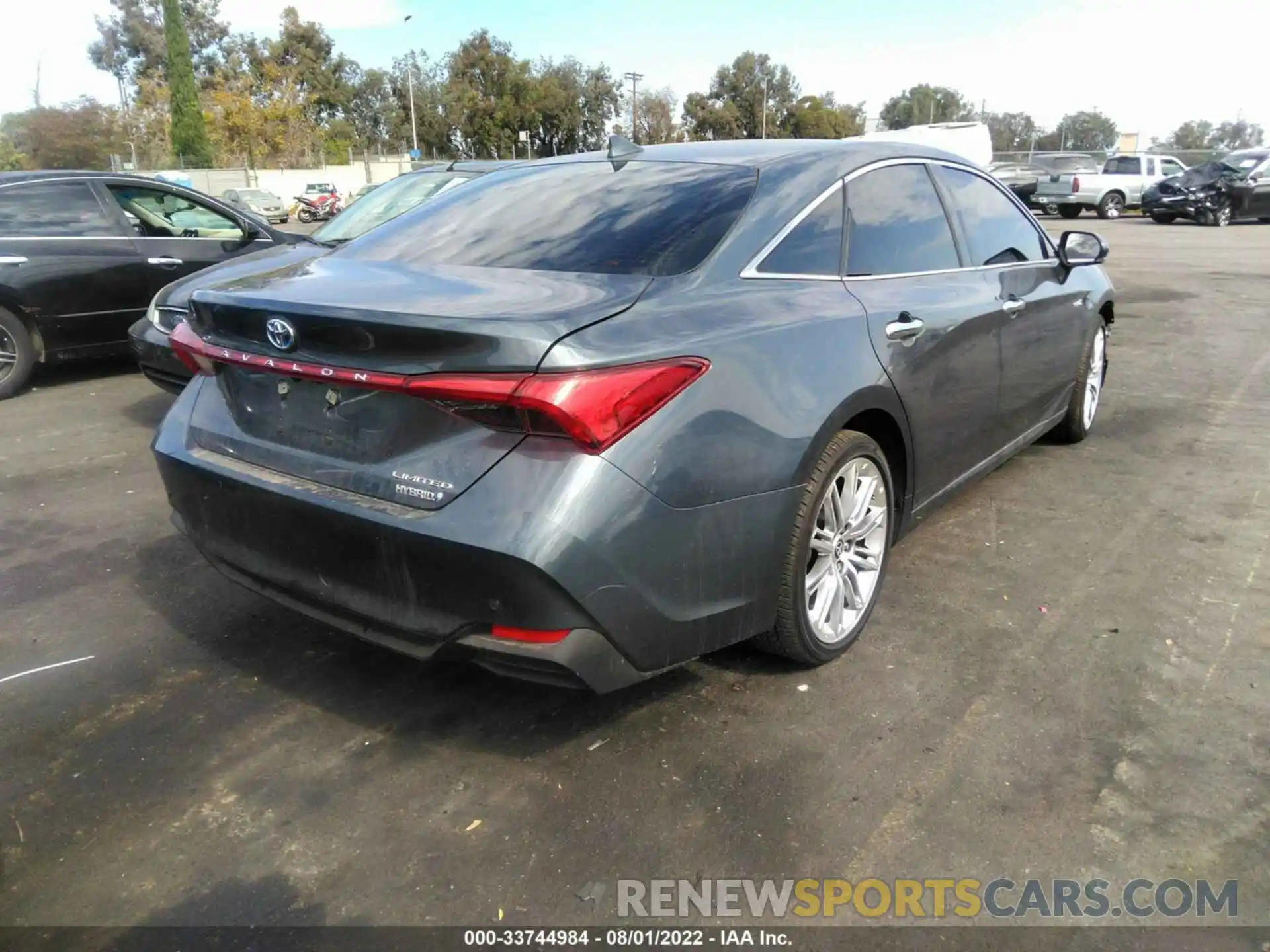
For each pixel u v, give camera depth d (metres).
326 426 2.54
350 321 2.36
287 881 2.23
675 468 2.35
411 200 7.16
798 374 2.70
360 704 2.96
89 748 2.75
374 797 2.52
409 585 2.37
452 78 60.72
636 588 2.32
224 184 45.34
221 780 2.60
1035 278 4.34
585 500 2.21
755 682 3.02
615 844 2.33
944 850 2.30
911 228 3.60
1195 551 3.99
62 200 7.21
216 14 67.50
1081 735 2.73
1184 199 22.94
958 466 3.79
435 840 2.36
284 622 3.51
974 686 2.99
